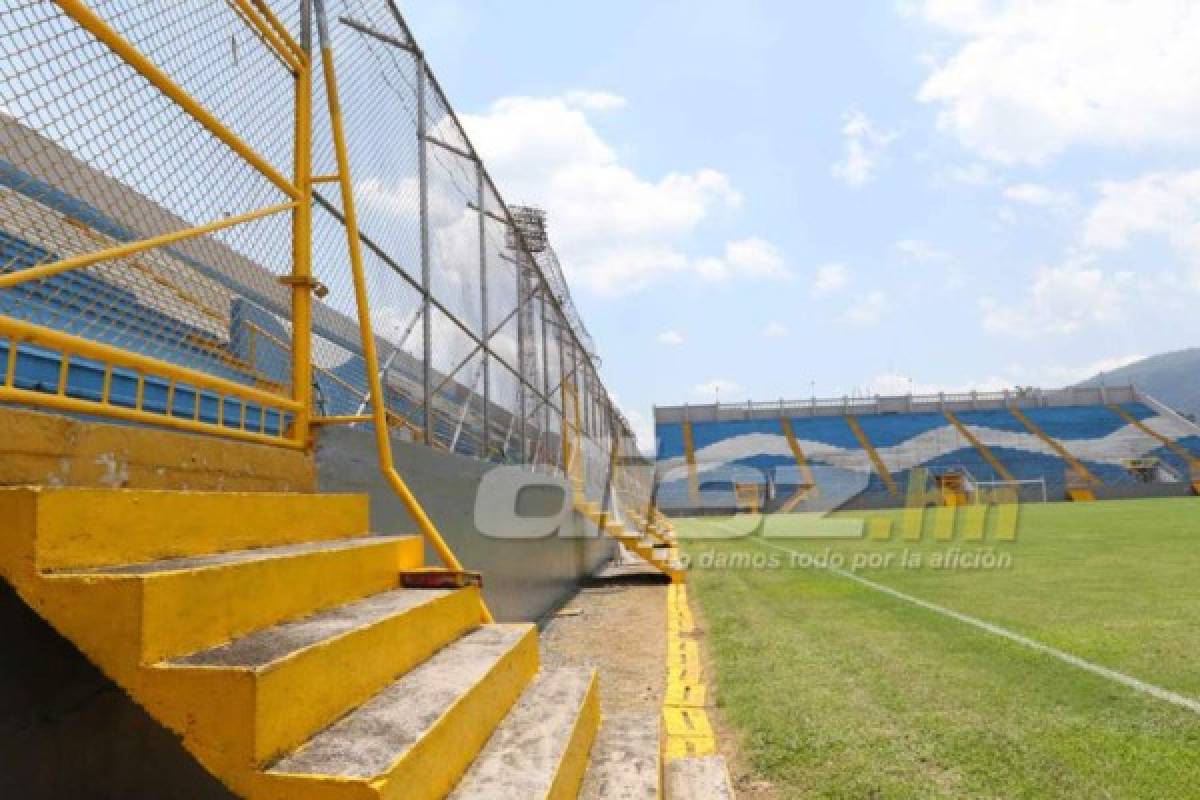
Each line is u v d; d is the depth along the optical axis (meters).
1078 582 8.70
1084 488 40.59
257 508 2.54
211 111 3.14
